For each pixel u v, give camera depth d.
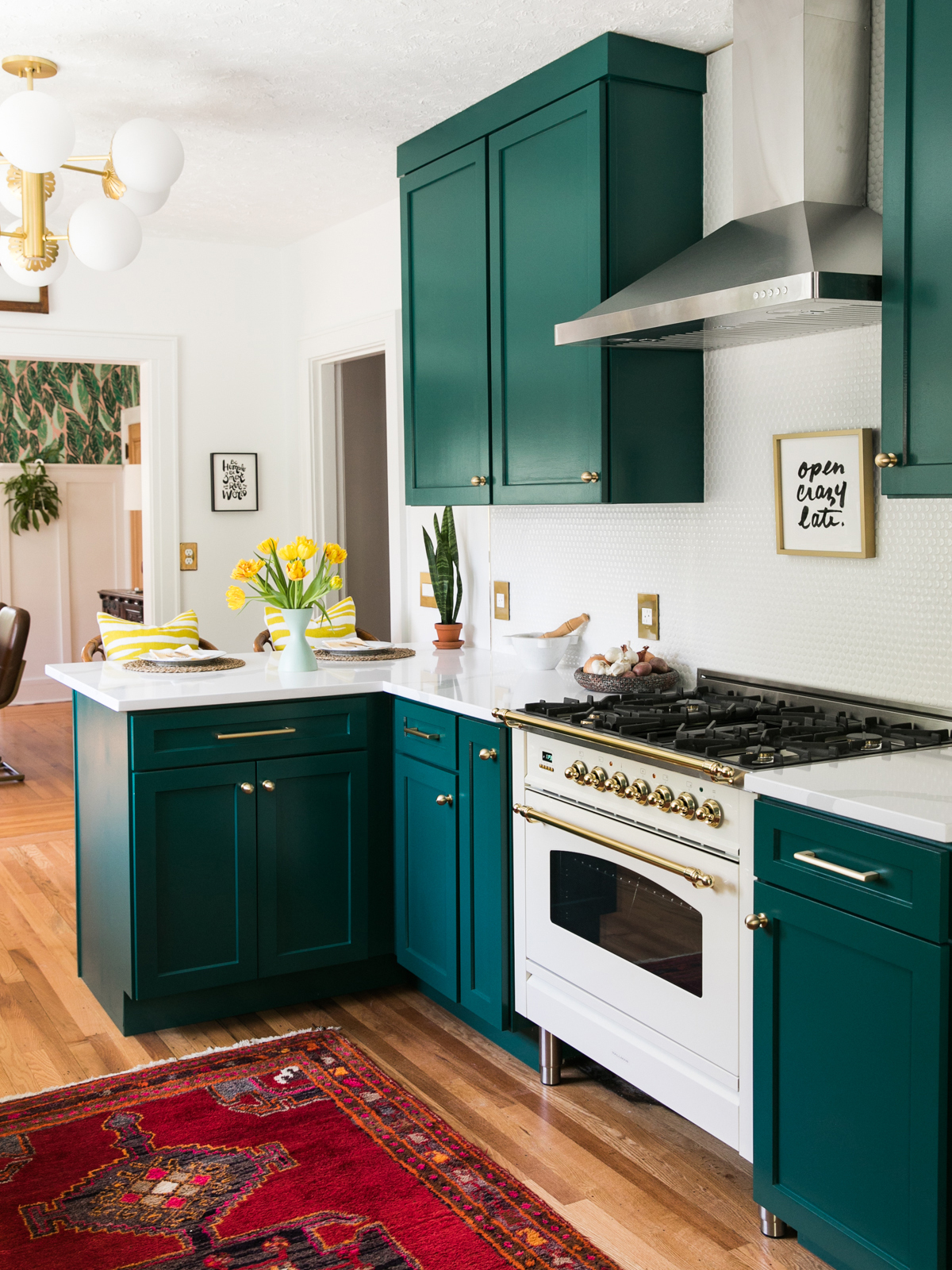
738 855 2.13
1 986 3.41
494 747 2.83
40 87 3.21
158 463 5.06
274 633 4.00
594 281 2.87
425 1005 3.31
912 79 2.02
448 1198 2.28
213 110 3.40
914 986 1.76
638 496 2.92
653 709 2.66
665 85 2.90
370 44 2.92
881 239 2.24
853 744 2.21
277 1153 2.46
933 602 2.40
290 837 3.19
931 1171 1.75
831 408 2.61
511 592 3.86
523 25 2.77
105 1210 2.26
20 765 6.43
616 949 2.48
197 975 3.07
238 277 5.18
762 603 2.84
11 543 8.52
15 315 4.73
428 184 3.59
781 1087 2.05
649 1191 2.32
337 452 5.25
